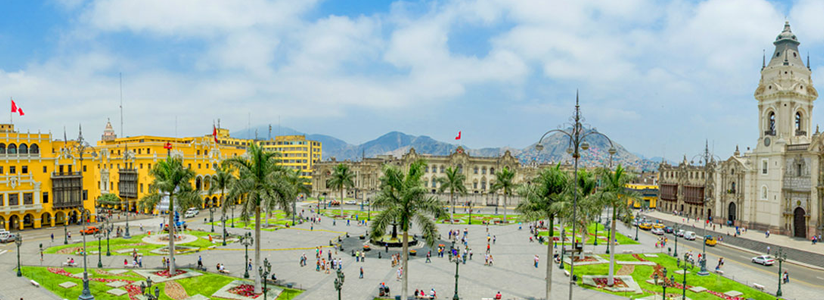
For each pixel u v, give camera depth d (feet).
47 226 334.03
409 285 183.32
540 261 229.25
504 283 187.83
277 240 279.49
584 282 188.75
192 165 447.42
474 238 294.87
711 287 185.06
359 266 213.87
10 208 310.86
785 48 338.34
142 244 257.14
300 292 172.76
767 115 343.87
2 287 166.30
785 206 321.93
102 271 192.34
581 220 185.98
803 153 310.65
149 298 141.28
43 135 339.36
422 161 167.53
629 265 219.00
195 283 179.32
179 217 344.49
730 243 293.02
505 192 379.96
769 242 291.17
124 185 437.58
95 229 295.28
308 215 403.34
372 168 579.48
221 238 281.33
